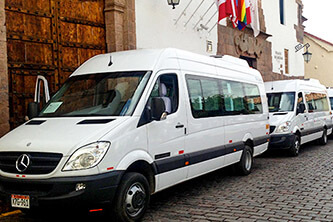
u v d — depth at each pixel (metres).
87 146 4.64
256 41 17.44
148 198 5.36
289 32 21.55
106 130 4.89
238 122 8.20
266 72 18.48
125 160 4.96
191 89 6.66
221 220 5.41
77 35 9.58
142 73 5.86
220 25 14.77
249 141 8.83
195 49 13.33
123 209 4.94
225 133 7.61
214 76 7.59
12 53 8.12
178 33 12.49
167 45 11.99
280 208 5.94
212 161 7.07
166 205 6.27
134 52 6.50
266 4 18.59
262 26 17.97
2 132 7.42
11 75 8.05
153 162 5.52
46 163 4.67
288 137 11.21
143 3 11.08
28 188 4.76
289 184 7.63
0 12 7.43
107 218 5.60
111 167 4.76
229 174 8.67
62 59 9.16
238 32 15.99
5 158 4.93
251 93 9.16
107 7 10.22
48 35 8.87
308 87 13.58
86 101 5.81
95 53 10.02
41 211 4.73
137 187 5.17
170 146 5.90
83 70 6.54
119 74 6.01
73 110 5.72
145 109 5.47
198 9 13.46
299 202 6.26
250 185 7.62
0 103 7.40
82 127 5.03
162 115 5.72
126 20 10.45
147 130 5.42
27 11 8.42
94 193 4.57
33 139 4.94
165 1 11.92
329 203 6.16
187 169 6.29
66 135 4.88
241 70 9.02
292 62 21.95
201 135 6.75
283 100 12.20
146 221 5.40
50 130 5.11
